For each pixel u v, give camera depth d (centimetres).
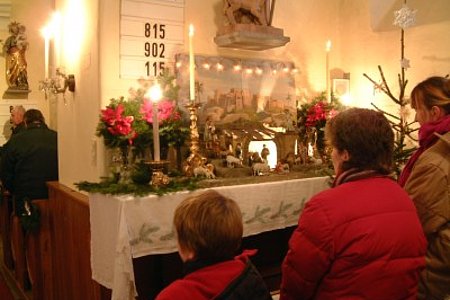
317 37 353
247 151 274
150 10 273
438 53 304
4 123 565
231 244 118
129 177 222
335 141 139
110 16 261
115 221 207
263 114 314
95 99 265
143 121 242
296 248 129
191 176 241
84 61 284
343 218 124
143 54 271
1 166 384
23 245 404
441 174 150
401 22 288
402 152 256
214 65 298
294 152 297
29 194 379
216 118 295
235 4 286
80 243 275
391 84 334
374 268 121
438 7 303
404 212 130
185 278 115
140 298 250
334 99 325
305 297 132
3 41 567
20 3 566
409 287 127
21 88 564
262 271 283
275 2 329
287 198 255
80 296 281
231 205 121
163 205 211
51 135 394
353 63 360
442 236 150
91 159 277
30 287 406
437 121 162
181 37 286
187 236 117
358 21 354
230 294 111
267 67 323
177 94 272
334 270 124
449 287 154
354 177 134
